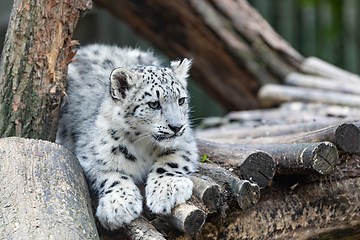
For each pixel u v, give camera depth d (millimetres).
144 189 7820
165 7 17875
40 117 8180
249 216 7957
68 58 8344
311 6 26688
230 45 18375
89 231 6023
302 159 7738
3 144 7223
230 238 7777
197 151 8430
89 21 27312
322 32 27375
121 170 7770
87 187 7312
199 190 7121
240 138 11258
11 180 6453
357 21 27141
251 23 18641
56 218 5887
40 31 7812
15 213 5855
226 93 19797
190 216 6730
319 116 13148
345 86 17344
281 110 15977
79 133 8734
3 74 8000
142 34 19312
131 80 7730
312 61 19281
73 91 9375
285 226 8180
